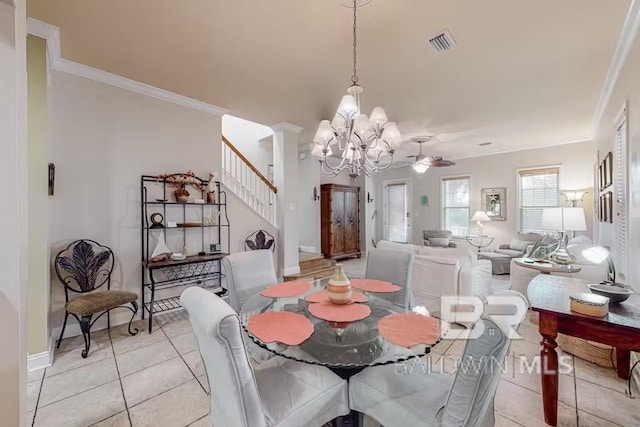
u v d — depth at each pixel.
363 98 3.67
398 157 7.39
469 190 7.23
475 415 1.12
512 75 3.08
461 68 2.93
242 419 1.13
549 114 4.28
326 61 2.77
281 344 1.39
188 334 2.89
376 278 2.75
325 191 6.80
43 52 2.33
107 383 2.08
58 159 2.77
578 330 1.62
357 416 1.61
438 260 3.38
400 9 2.06
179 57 2.71
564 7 2.06
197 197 3.78
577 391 1.98
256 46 2.53
